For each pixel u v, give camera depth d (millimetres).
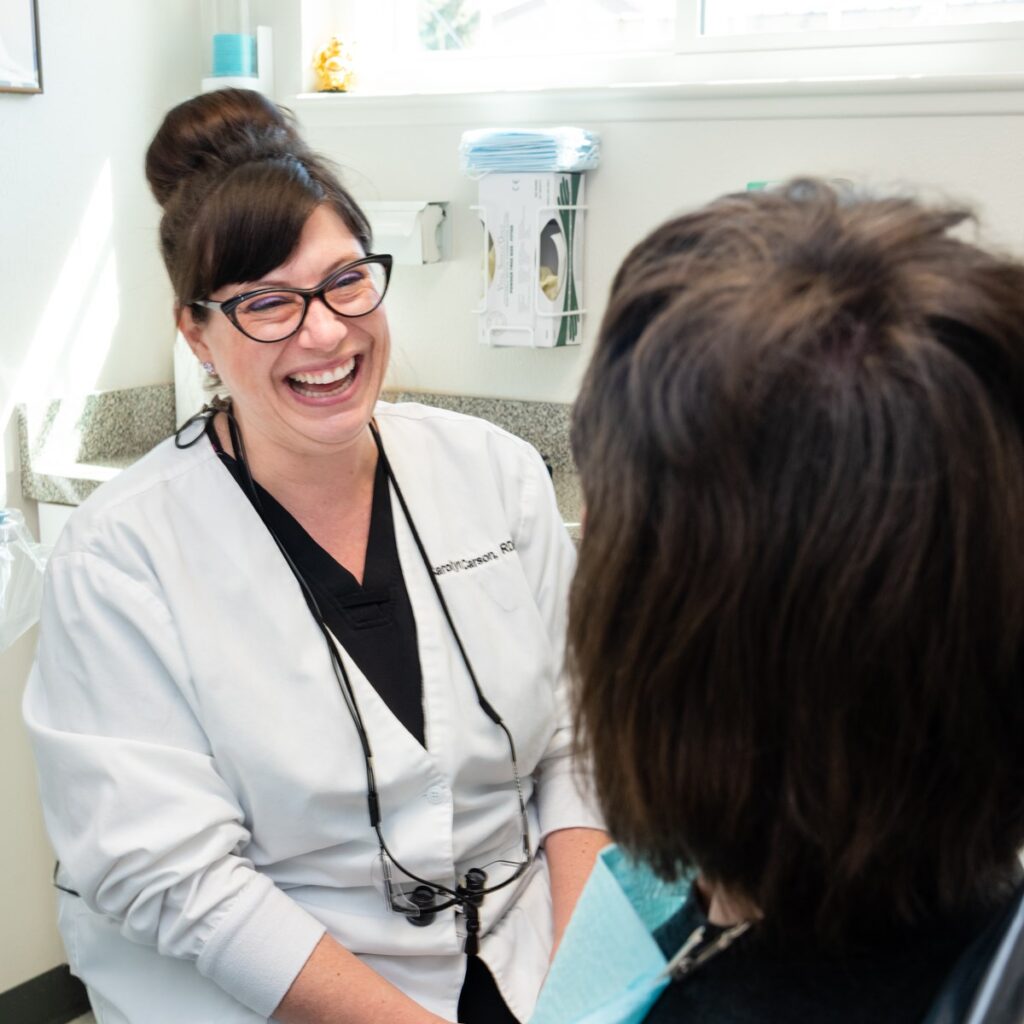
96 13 2238
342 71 2324
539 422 2201
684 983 575
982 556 470
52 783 1209
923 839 506
